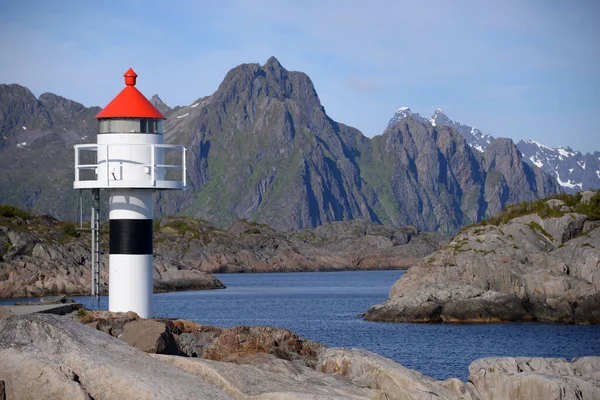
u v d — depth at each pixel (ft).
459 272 294.46
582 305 263.90
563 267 277.85
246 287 637.71
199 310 360.28
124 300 104.99
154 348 90.17
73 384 60.44
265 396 68.74
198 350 102.27
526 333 236.22
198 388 64.08
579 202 320.91
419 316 276.21
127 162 102.73
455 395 81.30
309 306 394.52
